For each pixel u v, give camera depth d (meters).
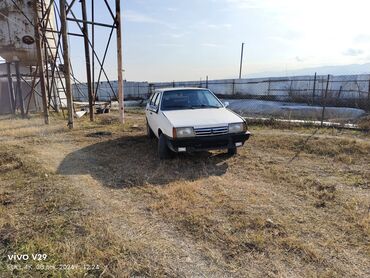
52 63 14.27
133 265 2.58
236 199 4.00
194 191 4.29
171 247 2.87
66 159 6.14
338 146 6.75
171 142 5.37
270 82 23.67
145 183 4.66
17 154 6.51
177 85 30.22
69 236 3.05
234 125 5.55
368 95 16.17
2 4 12.92
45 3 13.58
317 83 20.53
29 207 3.76
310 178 4.82
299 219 3.41
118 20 10.62
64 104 19.42
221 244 2.92
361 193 4.17
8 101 16.08
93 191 4.33
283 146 7.04
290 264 2.61
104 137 8.62
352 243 2.91
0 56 14.12
